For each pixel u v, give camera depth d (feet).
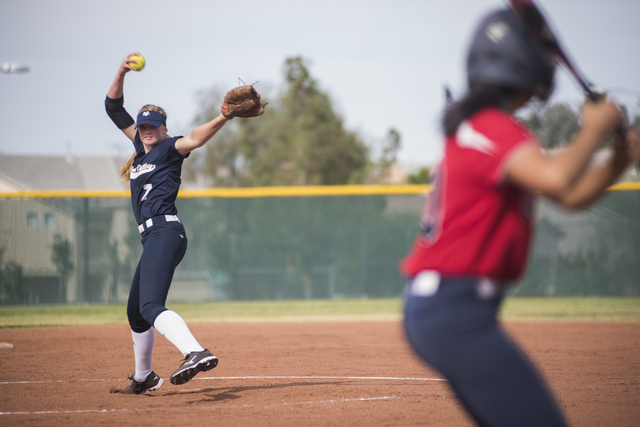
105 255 147.74
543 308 122.31
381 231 155.33
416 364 57.52
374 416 35.42
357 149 282.97
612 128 16.08
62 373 52.75
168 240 40.27
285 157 272.51
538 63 17.94
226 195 153.89
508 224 17.33
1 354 64.90
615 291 149.59
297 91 273.95
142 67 42.63
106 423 33.88
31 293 143.54
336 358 61.57
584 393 42.70
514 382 17.40
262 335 82.43
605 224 150.51
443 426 33.04
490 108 17.54
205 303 147.13
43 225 145.28
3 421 34.45
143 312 38.99
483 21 18.70
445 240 17.81
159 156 40.63
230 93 37.32
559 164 15.71
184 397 41.88
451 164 17.61
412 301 18.69
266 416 35.55
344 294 154.20
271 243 154.40
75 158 357.00
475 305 17.74
